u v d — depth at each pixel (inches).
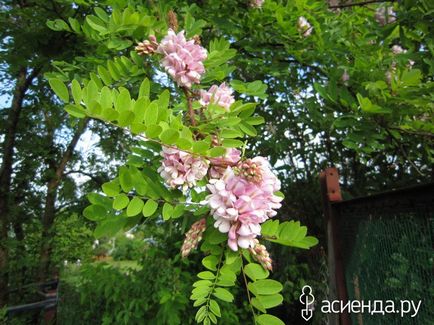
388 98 81.5
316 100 109.0
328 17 118.3
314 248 168.4
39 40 131.1
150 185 48.8
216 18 115.3
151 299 143.1
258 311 50.4
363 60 96.6
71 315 168.2
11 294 248.8
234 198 42.3
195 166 46.4
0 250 240.7
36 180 281.6
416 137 102.4
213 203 42.8
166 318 138.5
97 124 267.3
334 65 111.6
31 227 275.0
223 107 56.5
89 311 155.6
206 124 53.3
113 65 67.7
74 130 273.4
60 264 274.7
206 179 50.1
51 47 133.4
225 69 75.3
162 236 176.2
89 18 74.6
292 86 136.1
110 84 67.6
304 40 111.0
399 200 57.6
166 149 46.8
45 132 286.5
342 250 91.0
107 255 530.6
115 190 46.8
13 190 274.7
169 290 137.6
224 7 121.0
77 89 40.9
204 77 67.3
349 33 121.2
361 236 77.0
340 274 90.4
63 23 94.9
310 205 179.6
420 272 52.8
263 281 45.5
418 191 50.3
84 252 286.7
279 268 164.1
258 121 59.3
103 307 156.4
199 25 73.6
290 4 111.6
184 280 152.4
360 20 124.7
